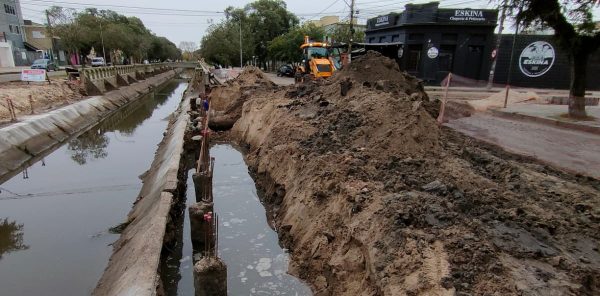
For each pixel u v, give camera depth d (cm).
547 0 1383
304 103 1358
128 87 3597
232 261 705
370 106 974
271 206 928
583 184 775
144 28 9338
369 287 482
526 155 988
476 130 1327
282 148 1035
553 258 437
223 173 1241
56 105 2142
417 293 412
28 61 5216
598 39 1377
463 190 641
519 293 374
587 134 1270
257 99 1722
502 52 3017
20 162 1406
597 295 397
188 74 8219
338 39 4288
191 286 676
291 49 4459
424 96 1486
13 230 905
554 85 3062
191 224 763
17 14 5222
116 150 1678
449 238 466
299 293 599
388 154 775
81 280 715
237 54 5759
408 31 3002
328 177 731
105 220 957
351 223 577
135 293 505
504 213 550
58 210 1017
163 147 1499
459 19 2900
